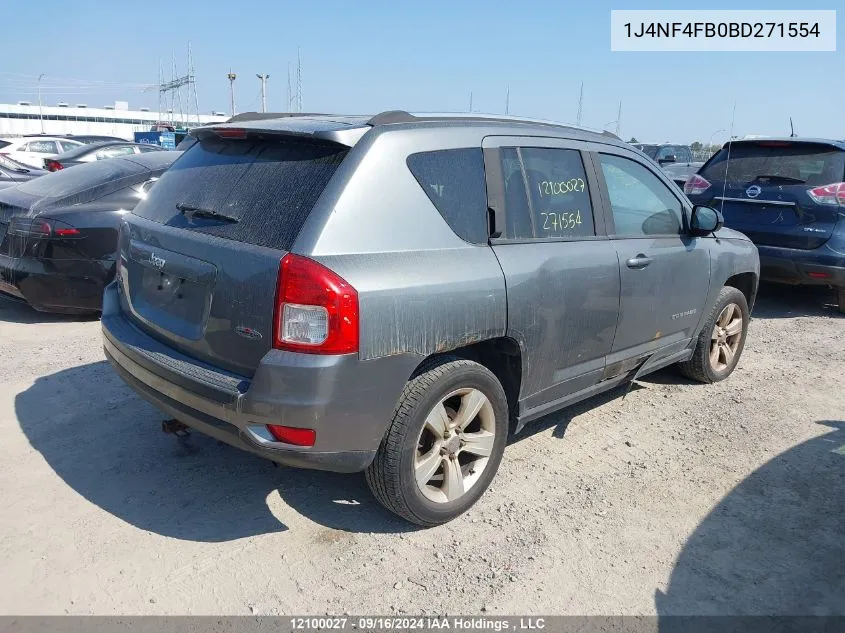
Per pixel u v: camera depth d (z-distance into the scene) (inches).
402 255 116.2
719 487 150.3
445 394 123.4
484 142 134.7
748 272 214.1
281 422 107.3
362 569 118.7
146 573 115.2
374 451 116.5
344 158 115.3
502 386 143.4
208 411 113.7
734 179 306.2
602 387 167.2
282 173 120.2
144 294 134.5
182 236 124.3
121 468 148.2
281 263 106.8
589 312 149.9
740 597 115.6
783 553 127.6
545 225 143.3
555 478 152.1
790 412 193.2
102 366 206.1
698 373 208.1
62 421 168.7
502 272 129.5
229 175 128.2
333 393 107.5
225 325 113.4
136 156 278.2
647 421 184.5
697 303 189.5
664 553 126.3
